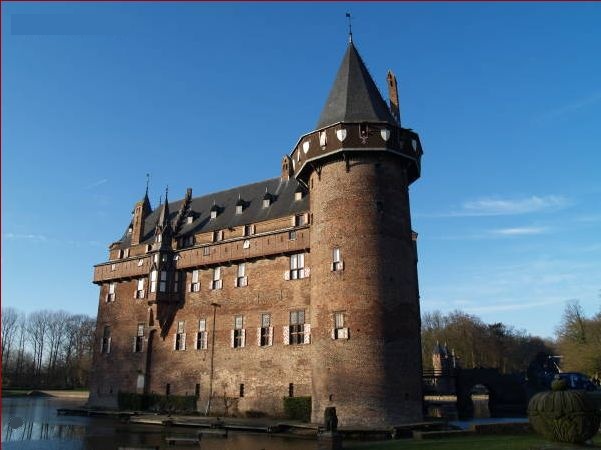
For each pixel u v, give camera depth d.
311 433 31.86
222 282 46.00
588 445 17.12
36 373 114.31
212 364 44.34
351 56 41.84
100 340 53.94
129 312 52.25
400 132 37.22
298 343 39.69
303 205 43.72
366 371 32.44
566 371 69.88
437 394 64.12
